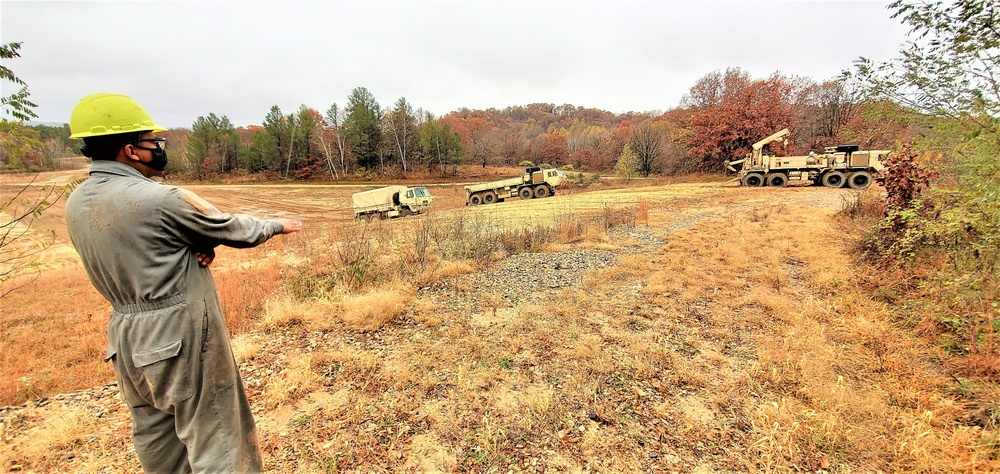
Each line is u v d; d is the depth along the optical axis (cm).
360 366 371
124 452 269
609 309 501
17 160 336
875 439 262
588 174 4959
